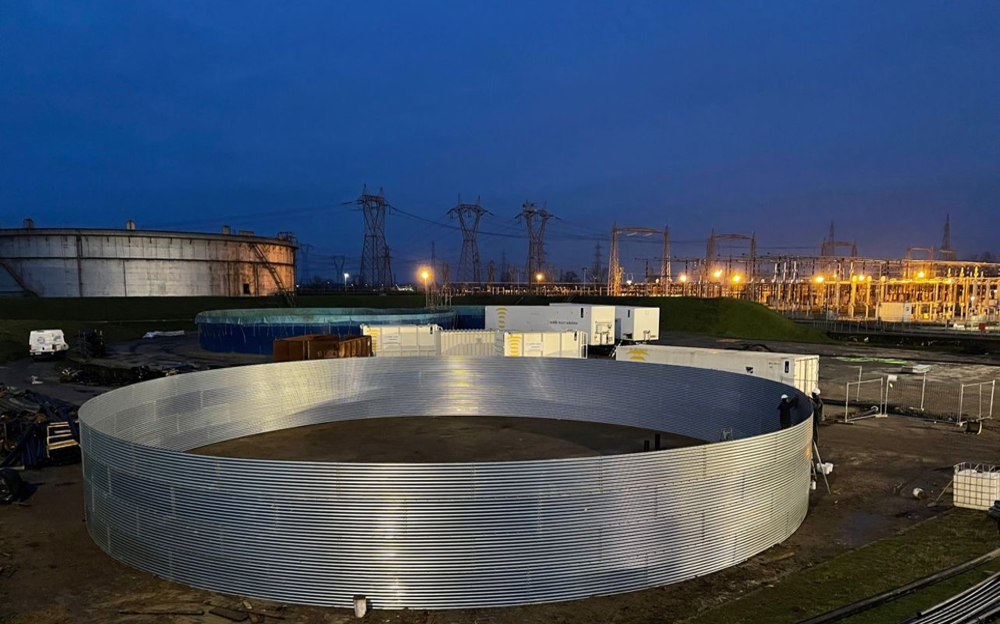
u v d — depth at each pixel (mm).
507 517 10641
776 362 26781
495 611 10594
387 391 26391
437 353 40688
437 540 10539
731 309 66938
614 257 104062
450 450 20969
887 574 11820
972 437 23453
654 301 74062
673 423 23406
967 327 70875
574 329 46188
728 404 21484
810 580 11570
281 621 10312
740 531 12570
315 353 36719
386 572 10594
